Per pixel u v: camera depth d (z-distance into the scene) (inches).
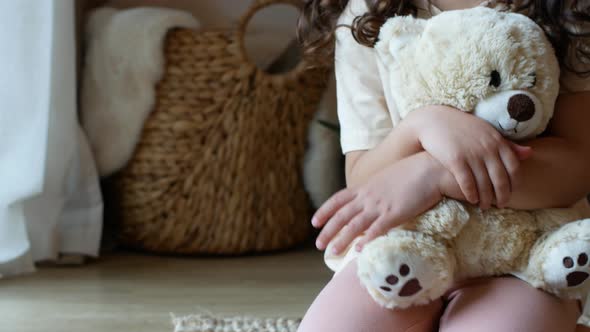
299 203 80.2
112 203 79.9
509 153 32.0
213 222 76.1
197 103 74.9
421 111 34.0
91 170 74.7
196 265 72.7
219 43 74.3
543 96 32.0
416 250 30.7
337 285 35.2
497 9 36.5
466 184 32.1
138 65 73.9
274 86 75.7
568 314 33.4
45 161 68.1
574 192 34.1
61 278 66.2
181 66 74.8
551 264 31.6
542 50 32.1
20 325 50.8
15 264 66.5
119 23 74.8
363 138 40.1
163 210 76.4
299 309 54.8
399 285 30.3
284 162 78.0
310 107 78.7
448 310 33.5
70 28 69.7
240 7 87.3
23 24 63.2
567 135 35.1
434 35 33.0
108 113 75.4
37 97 64.4
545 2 35.4
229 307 55.5
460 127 32.6
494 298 32.7
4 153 63.7
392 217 32.9
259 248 77.7
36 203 69.3
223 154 75.5
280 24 87.5
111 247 80.7
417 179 33.1
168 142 75.4
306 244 84.1
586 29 35.7
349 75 41.3
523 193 32.9
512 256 32.9
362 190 34.2
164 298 58.6
